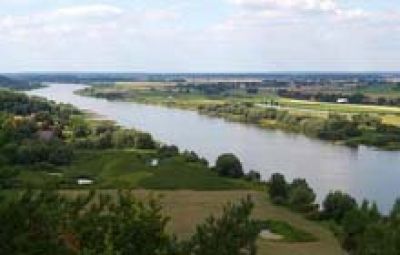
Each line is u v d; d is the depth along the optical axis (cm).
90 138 15725
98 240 2309
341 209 9300
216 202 10269
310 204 9875
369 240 6006
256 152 16212
